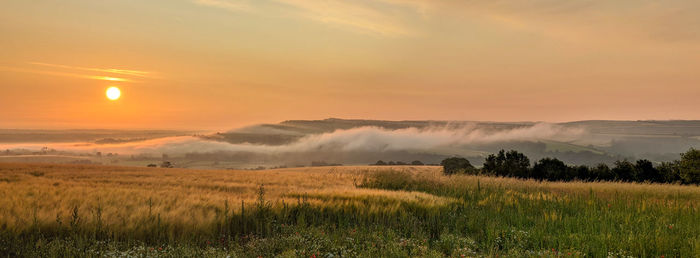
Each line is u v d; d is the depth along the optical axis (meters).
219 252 9.98
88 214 12.70
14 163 53.75
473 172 35.78
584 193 22.78
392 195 19.61
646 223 13.11
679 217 14.46
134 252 9.74
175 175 43.88
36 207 14.30
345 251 10.12
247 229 13.36
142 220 12.47
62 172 42.91
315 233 12.05
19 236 11.27
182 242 10.88
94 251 9.83
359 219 14.38
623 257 9.70
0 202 14.79
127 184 29.61
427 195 20.52
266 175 45.56
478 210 16.47
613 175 44.62
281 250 10.57
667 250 10.22
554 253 9.98
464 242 11.37
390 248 10.29
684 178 40.75
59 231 11.52
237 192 24.00
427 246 10.76
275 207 15.10
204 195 20.70
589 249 10.57
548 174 44.28
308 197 19.09
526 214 15.67
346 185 28.27
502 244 11.68
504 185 25.02
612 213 15.22
